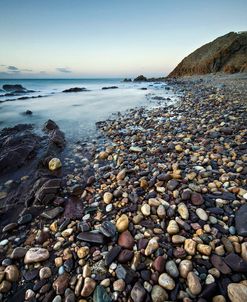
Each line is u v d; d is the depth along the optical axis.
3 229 3.13
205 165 4.48
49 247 2.78
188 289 2.06
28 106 14.93
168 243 2.59
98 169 4.93
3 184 4.47
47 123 8.56
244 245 2.37
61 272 2.40
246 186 3.57
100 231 2.88
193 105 11.34
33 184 4.42
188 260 2.29
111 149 5.97
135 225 2.93
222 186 3.63
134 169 4.62
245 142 5.42
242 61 40.72
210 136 6.17
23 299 2.19
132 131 7.69
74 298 2.12
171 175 3.97
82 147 6.51
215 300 1.95
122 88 33.53
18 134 7.47
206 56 58.38
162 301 1.99
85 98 19.86
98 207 3.47
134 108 12.97
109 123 9.34
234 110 8.86
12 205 3.77
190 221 2.89
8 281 2.35
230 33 58.03
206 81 27.59
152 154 5.43
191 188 3.54
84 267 2.37
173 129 7.50
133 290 2.07
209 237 2.60
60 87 42.09
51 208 3.59
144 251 2.48
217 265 2.23
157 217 3.05
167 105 13.05
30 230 3.14
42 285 2.30
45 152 5.85
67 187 4.20
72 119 10.59
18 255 2.65
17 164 5.23
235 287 1.97
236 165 4.25
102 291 2.12
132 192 3.66
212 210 3.05
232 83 19.91
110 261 2.41
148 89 28.09
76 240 2.81
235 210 3.04
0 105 15.40
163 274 2.18
